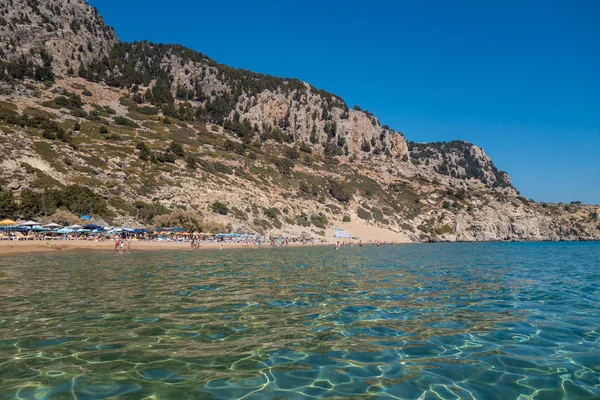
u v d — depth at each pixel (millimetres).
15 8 151500
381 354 7441
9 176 58062
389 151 171625
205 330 9000
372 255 43969
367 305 12383
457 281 19375
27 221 50156
